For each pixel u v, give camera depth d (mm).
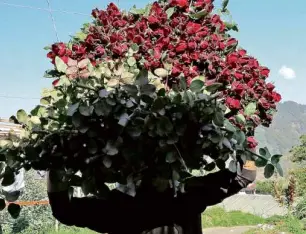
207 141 1522
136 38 1770
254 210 16562
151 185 1688
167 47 1757
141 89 1480
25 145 1537
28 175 9562
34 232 9273
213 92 1660
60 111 1518
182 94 1535
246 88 1784
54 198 1680
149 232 1741
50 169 1547
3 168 1567
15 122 1607
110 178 1544
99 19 1938
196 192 1749
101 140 1485
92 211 1731
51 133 1516
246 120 1744
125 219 1749
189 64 1758
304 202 12297
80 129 1468
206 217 14672
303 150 14242
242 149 1595
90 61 1786
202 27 1847
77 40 1940
